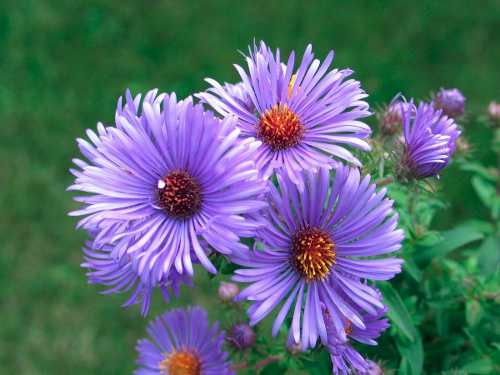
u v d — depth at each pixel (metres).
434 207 0.21
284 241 0.15
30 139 0.43
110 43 0.47
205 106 0.21
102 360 0.36
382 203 0.14
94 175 0.14
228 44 0.46
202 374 0.19
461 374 0.19
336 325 0.14
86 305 0.38
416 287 0.20
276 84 0.15
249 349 0.18
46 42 0.47
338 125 0.15
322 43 0.45
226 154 0.13
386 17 0.46
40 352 0.37
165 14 0.48
